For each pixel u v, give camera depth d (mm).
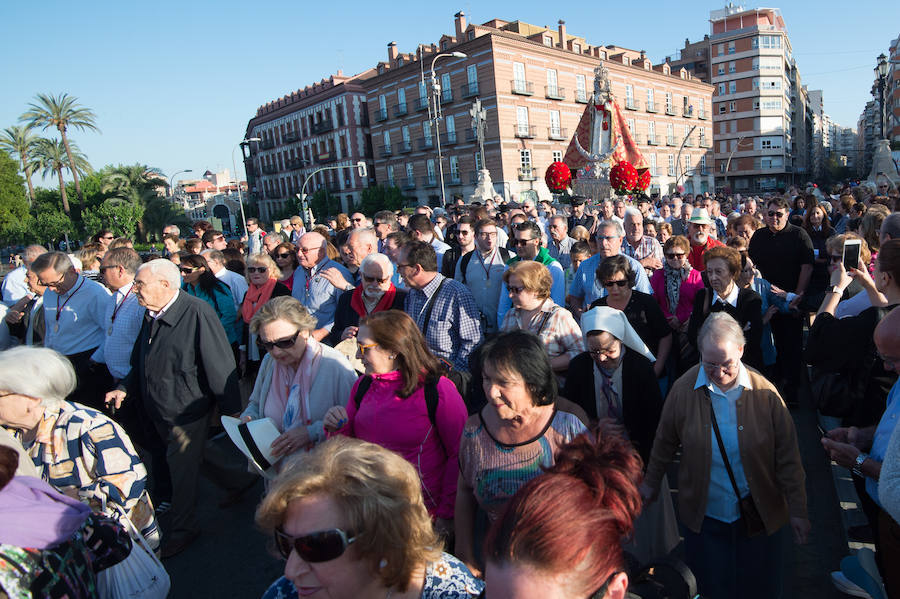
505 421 2348
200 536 3996
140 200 47938
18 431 2525
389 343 2609
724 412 2559
